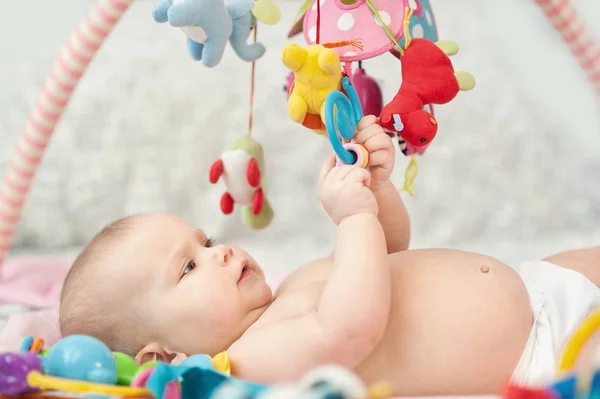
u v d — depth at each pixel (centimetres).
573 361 69
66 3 204
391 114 94
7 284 158
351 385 58
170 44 201
